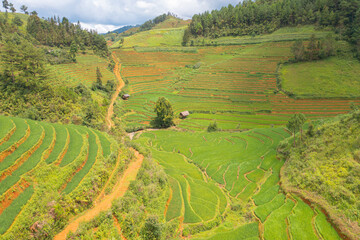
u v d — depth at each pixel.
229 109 98.75
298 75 112.81
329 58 118.06
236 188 39.91
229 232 27.92
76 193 26.33
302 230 26.03
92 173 29.94
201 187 39.38
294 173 36.50
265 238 26.12
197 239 27.17
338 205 27.16
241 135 66.19
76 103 69.75
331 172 31.91
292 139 52.12
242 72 131.62
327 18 148.00
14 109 54.97
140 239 24.52
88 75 122.56
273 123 84.94
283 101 98.06
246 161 48.84
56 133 37.78
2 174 24.61
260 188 38.34
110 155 35.41
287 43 154.38
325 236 24.78
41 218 21.92
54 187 25.81
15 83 61.78
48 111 58.44
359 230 23.55
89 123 61.69
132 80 140.88
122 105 108.38
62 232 22.70
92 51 165.00
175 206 33.25
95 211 26.14
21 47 68.06
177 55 185.38
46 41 146.12
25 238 20.20
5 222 19.98
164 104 89.06
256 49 160.88
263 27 184.62
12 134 31.95
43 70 73.81
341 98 91.19
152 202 30.72
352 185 28.14
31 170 26.38
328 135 40.69
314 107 90.38
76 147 34.44
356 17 125.31
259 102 100.50
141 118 97.19
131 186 31.31
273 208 31.41
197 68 154.38
